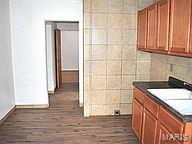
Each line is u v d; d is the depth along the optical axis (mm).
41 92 4785
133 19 3988
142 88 2850
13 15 4434
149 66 4180
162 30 2666
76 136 3332
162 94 2656
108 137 3307
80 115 4301
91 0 3844
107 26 3955
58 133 3439
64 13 4539
